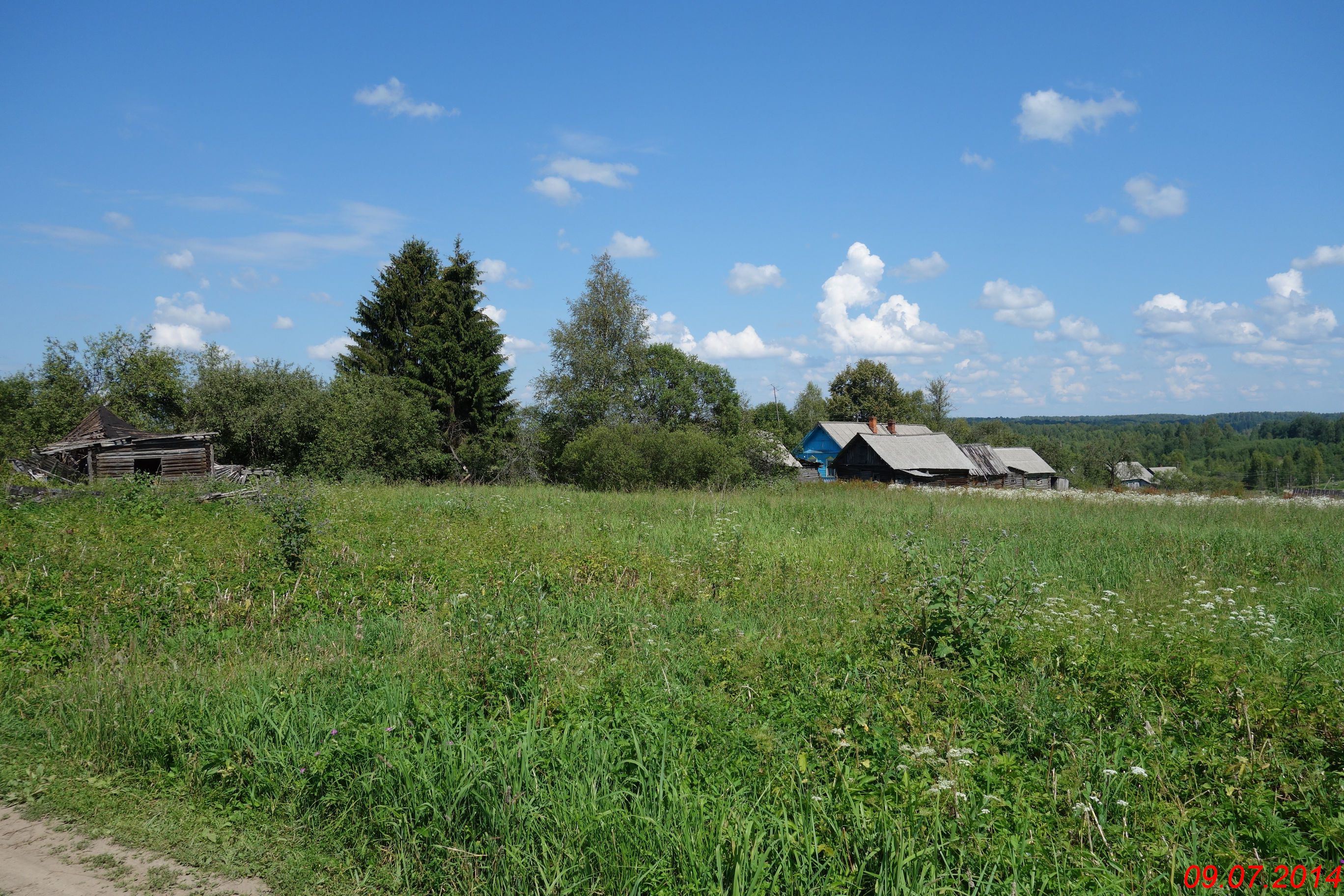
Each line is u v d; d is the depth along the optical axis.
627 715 5.14
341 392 35.84
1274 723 5.02
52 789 4.92
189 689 6.09
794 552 12.64
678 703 5.37
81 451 26.78
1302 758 4.75
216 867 4.21
